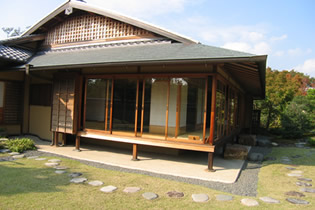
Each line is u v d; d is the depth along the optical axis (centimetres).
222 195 380
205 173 520
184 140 560
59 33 880
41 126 907
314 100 1479
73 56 730
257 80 726
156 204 334
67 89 723
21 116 944
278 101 1534
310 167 608
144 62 503
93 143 850
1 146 661
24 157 595
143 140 598
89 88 702
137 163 590
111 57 598
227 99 736
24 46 914
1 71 809
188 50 548
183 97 573
